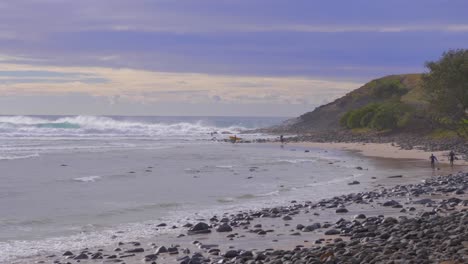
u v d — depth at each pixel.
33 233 19.94
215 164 49.88
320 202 25.58
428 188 29.16
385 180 36.38
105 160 52.88
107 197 28.94
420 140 82.12
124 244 17.67
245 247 16.20
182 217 23.12
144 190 31.73
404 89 153.50
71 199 28.16
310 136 112.69
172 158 56.75
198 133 135.00
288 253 14.34
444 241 13.35
